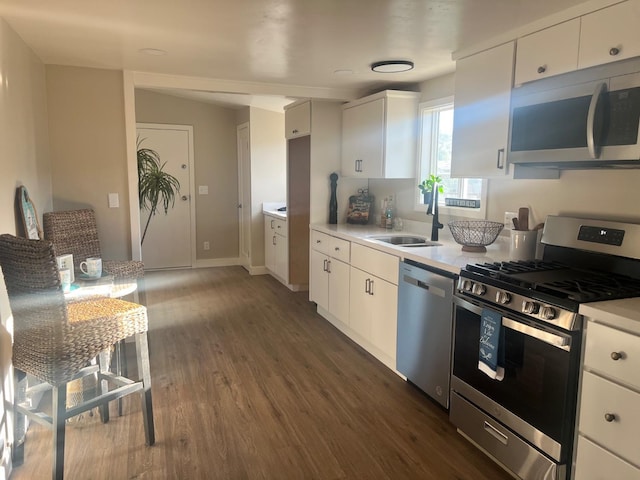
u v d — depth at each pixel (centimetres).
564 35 219
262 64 338
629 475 158
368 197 459
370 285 338
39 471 213
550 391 184
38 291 190
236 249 689
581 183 243
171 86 377
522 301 194
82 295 255
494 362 207
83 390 265
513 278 207
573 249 235
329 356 350
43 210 326
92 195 365
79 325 208
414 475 213
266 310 464
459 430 245
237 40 278
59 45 292
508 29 250
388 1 213
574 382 177
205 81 388
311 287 462
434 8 221
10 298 203
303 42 281
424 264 274
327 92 430
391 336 313
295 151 514
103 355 268
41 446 234
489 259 265
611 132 194
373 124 398
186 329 408
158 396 286
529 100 238
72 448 231
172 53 311
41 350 195
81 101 355
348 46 288
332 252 404
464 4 215
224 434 245
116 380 241
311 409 271
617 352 160
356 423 257
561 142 219
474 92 280
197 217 666
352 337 384
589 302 173
